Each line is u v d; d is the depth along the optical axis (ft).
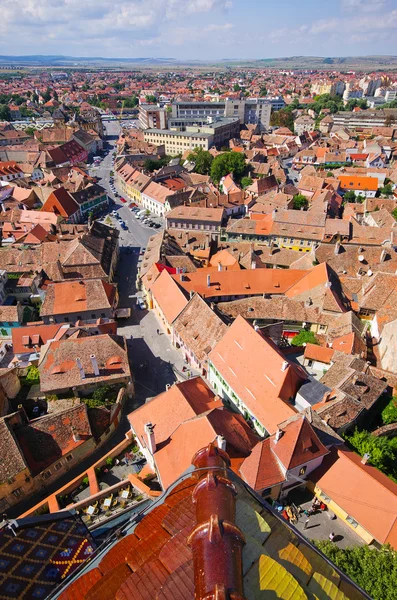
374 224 366.22
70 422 158.61
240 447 133.80
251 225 354.13
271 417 150.92
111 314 249.55
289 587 48.14
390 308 218.18
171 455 132.67
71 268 277.44
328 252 275.39
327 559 58.29
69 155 598.75
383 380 177.06
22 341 214.28
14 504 142.82
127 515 128.98
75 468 157.89
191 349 203.00
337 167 581.12
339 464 130.62
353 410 155.33
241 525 57.57
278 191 436.76
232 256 288.51
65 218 386.11
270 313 225.15
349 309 230.68
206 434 128.36
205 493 53.06
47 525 102.32
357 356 182.70
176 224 377.50
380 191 481.05
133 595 47.85
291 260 292.61
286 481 128.26
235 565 41.47
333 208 395.14
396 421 162.09
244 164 530.68
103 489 145.69
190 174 518.37
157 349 229.66
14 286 266.77
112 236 333.62
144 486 137.18
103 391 179.63
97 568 61.41
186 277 248.52
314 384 165.37
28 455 148.15
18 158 618.03
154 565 50.90
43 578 90.48
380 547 117.91
